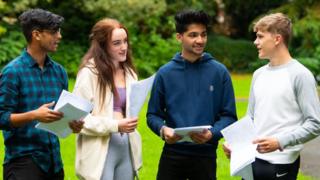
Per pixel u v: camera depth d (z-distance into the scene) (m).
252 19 24.06
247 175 3.83
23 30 4.00
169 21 20.08
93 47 4.28
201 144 4.21
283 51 4.03
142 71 18.89
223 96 4.30
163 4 19.11
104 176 4.21
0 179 6.39
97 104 4.21
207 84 4.25
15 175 3.95
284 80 3.97
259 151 3.86
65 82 4.18
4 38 17.59
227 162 7.32
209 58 4.31
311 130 3.85
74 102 3.76
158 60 19.22
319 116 3.88
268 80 4.05
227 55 21.84
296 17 20.19
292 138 3.84
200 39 4.16
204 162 4.24
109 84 4.23
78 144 4.27
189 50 4.21
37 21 3.92
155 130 4.22
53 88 4.05
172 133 3.99
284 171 4.01
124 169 4.35
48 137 4.01
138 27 19.53
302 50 20.09
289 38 4.04
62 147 7.95
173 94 4.25
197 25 4.16
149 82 4.10
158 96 4.30
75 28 19.19
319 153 8.20
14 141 3.96
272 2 23.38
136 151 4.39
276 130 3.96
